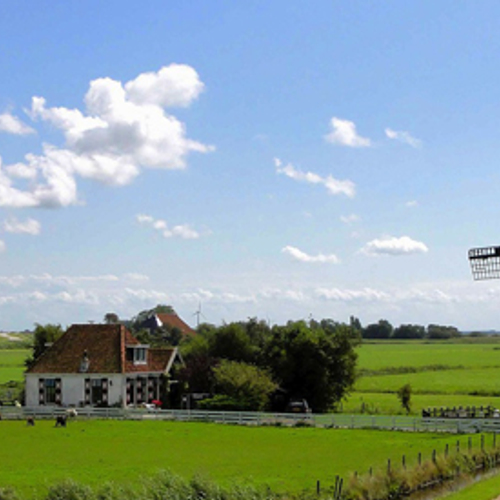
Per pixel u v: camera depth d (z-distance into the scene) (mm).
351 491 40469
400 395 96438
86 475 47531
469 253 76938
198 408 89000
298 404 87000
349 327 99375
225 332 105562
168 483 37469
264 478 46438
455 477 46219
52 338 115875
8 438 67375
